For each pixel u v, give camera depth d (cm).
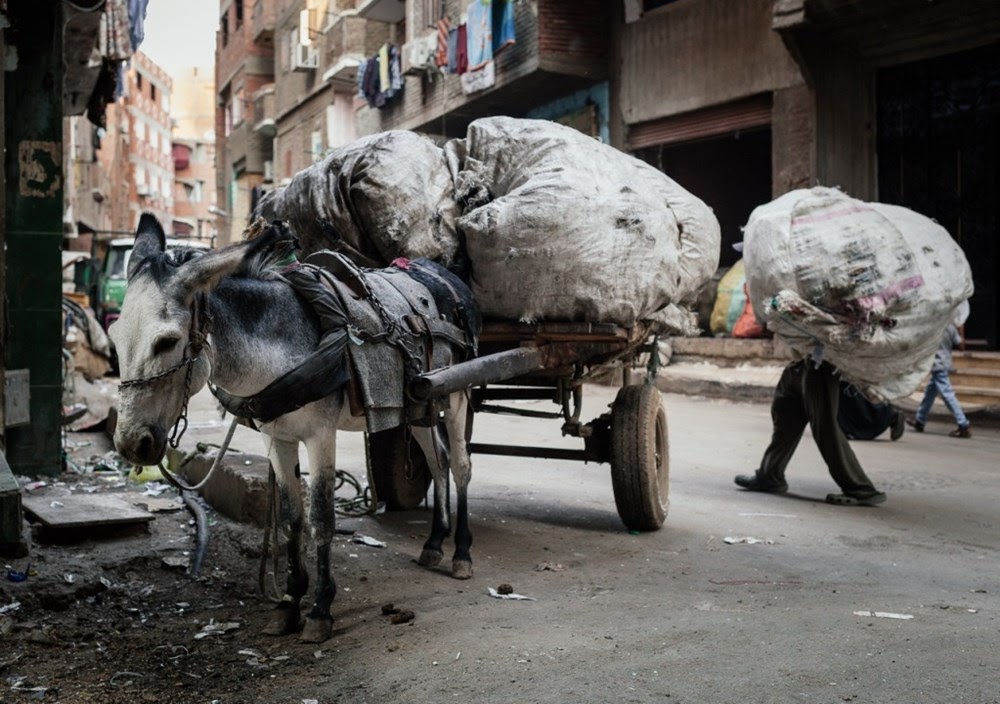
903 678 377
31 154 806
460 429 572
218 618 489
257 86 4603
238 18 4906
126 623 482
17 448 814
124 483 809
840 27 1566
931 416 1338
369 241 603
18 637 452
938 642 420
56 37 813
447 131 2694
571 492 821
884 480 902
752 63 1769
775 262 754
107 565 545
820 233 744
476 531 671
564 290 579
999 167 1534
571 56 2055
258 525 635
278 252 452
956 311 772
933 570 576
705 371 1703
